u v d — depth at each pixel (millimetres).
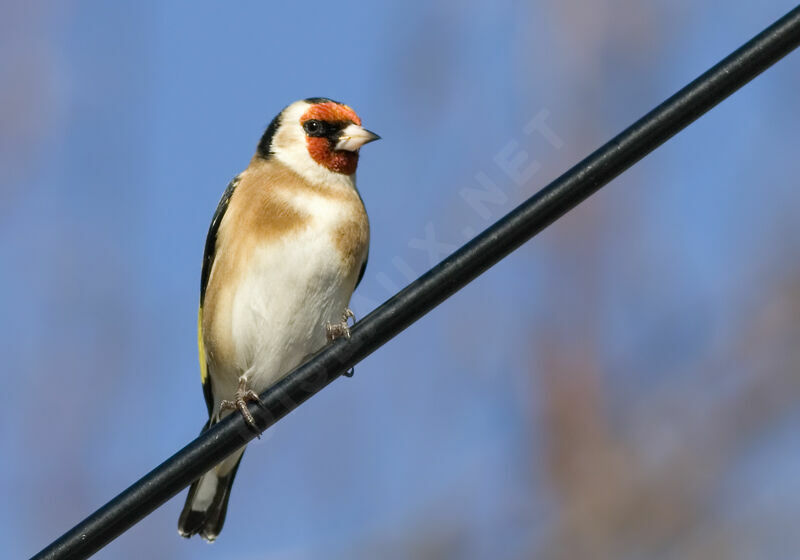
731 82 7691
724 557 13016
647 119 7746
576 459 13297
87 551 7789
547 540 12992
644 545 13102
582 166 7832
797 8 7656
